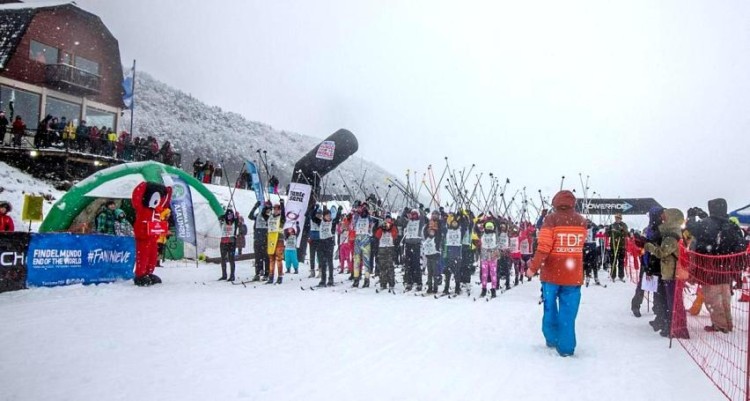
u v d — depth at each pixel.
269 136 78.56
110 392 4.21
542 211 15.53
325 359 5.32
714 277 7.04
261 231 12.97
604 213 27.44
